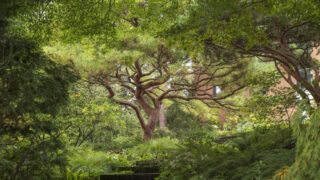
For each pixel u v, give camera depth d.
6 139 5.05
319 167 3.71
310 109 5.17
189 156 6.36
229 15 5.14
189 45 6.16
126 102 14.95
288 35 8.74
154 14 8.08
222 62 10.96
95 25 7.70
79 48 10.02
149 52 10.60
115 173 7.69
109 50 9.21
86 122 12.77
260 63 12.50
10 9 5.52
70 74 5.59
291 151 5.45
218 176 5.75
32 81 4.77
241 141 7.43
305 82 8.78
